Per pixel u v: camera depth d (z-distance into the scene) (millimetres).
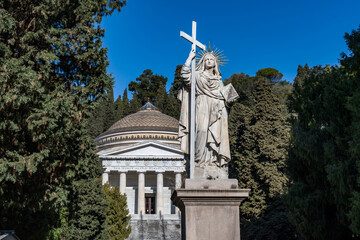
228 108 10180
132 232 55031
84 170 31172
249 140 39750
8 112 14141
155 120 86312
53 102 15414
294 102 23812
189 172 9625
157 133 81938
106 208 38094
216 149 9594
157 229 56562
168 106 102188
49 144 15938
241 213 37125
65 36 17281
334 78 20531
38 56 15781
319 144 20156
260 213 35781
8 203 15773
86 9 17906
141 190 69250
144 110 92000
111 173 72750
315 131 20766
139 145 70625
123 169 69750
